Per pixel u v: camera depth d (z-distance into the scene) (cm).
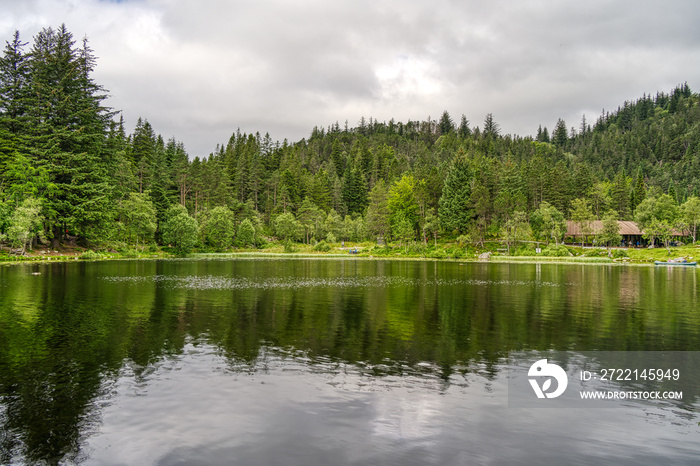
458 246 10738
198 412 1122
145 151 11706
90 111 7569
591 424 1112
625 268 6988
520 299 3194
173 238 9656
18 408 1135
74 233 7431
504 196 10525
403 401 1212
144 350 1683
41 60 7219
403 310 2655
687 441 1031
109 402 1179
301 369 1473
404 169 19188
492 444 988
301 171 18200
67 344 1759
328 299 3088
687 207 10825
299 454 923
